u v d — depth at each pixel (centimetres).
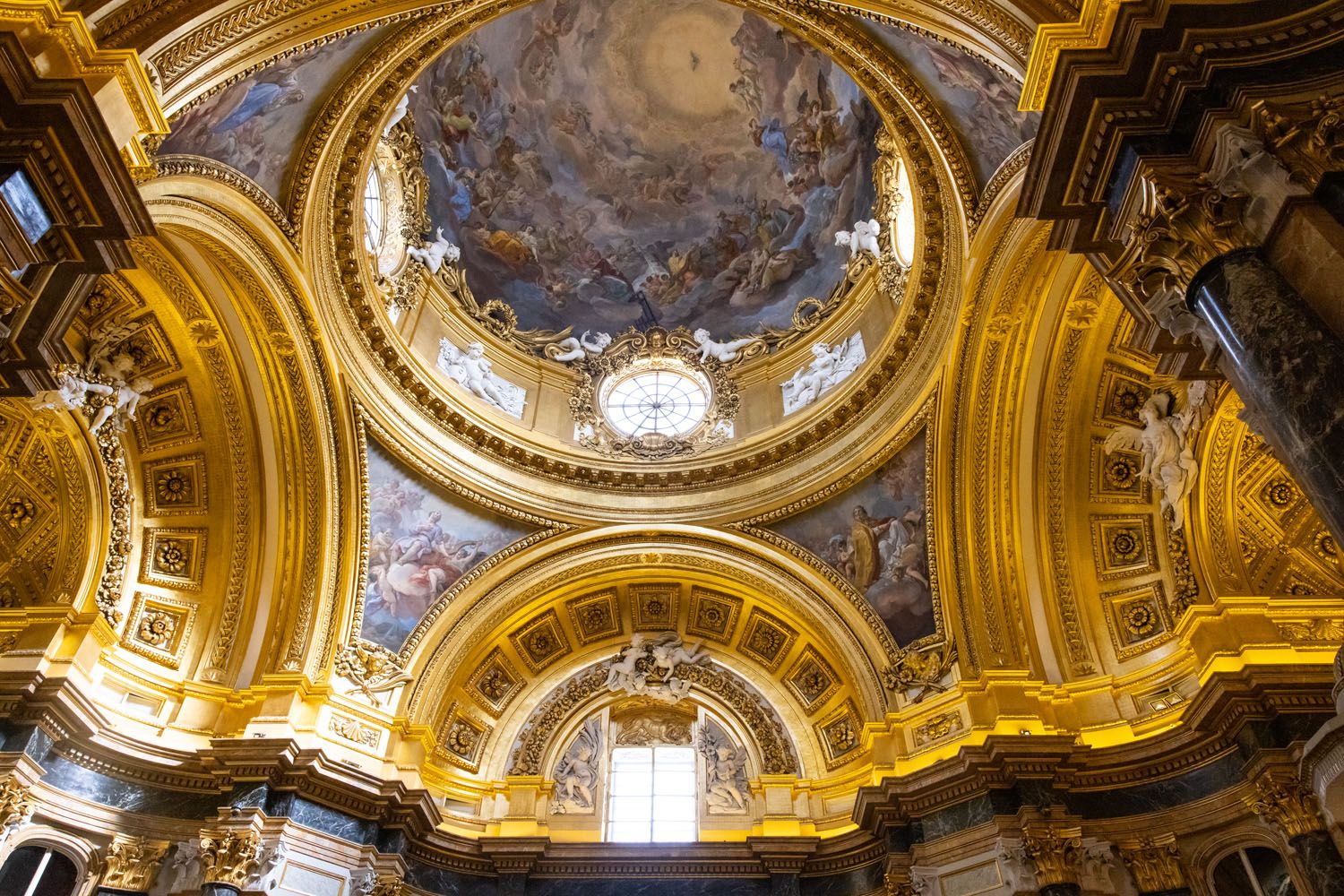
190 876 1433
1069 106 822
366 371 1831
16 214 795
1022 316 1662
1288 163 734
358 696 1758
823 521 1975
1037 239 1539
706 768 1948
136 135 898
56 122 802
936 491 1809
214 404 1723
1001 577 1752
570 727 2000
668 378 2370
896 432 1870
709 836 1858
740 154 2445
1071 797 1478
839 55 1612
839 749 1900
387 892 1559
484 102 2319
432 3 1171
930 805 1551
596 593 2064
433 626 1884
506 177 2397
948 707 1694
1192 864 1384
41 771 1382
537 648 2061
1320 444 649
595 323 2445
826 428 2012
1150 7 795
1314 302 693
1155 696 1585
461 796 1864
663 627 2119
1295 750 1284
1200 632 1527
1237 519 1625
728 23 2309
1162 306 818
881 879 1647
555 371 2336
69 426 1582
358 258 1758
